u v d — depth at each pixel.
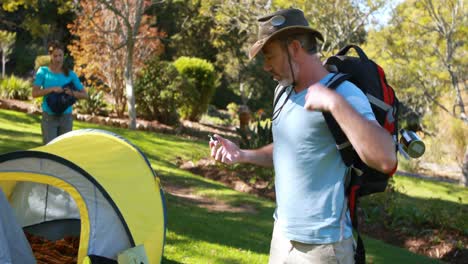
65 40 29.84
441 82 14.91
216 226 5.85
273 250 2.25
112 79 17.16
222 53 29.98
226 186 8.84
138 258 3.58
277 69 2.09
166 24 29.59
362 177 2.02
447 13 13.34
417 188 10.98
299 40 2.04
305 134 2.04
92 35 17.02
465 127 14.80
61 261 4.10
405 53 14.16
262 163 2.54
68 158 3.83
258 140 10.48
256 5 16.03
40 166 3.74
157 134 13.84
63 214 4.96
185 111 19.42
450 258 6.36
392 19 14.38
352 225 2.09
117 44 17.00
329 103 1.73
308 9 15.94
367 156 1.72
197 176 9.29
